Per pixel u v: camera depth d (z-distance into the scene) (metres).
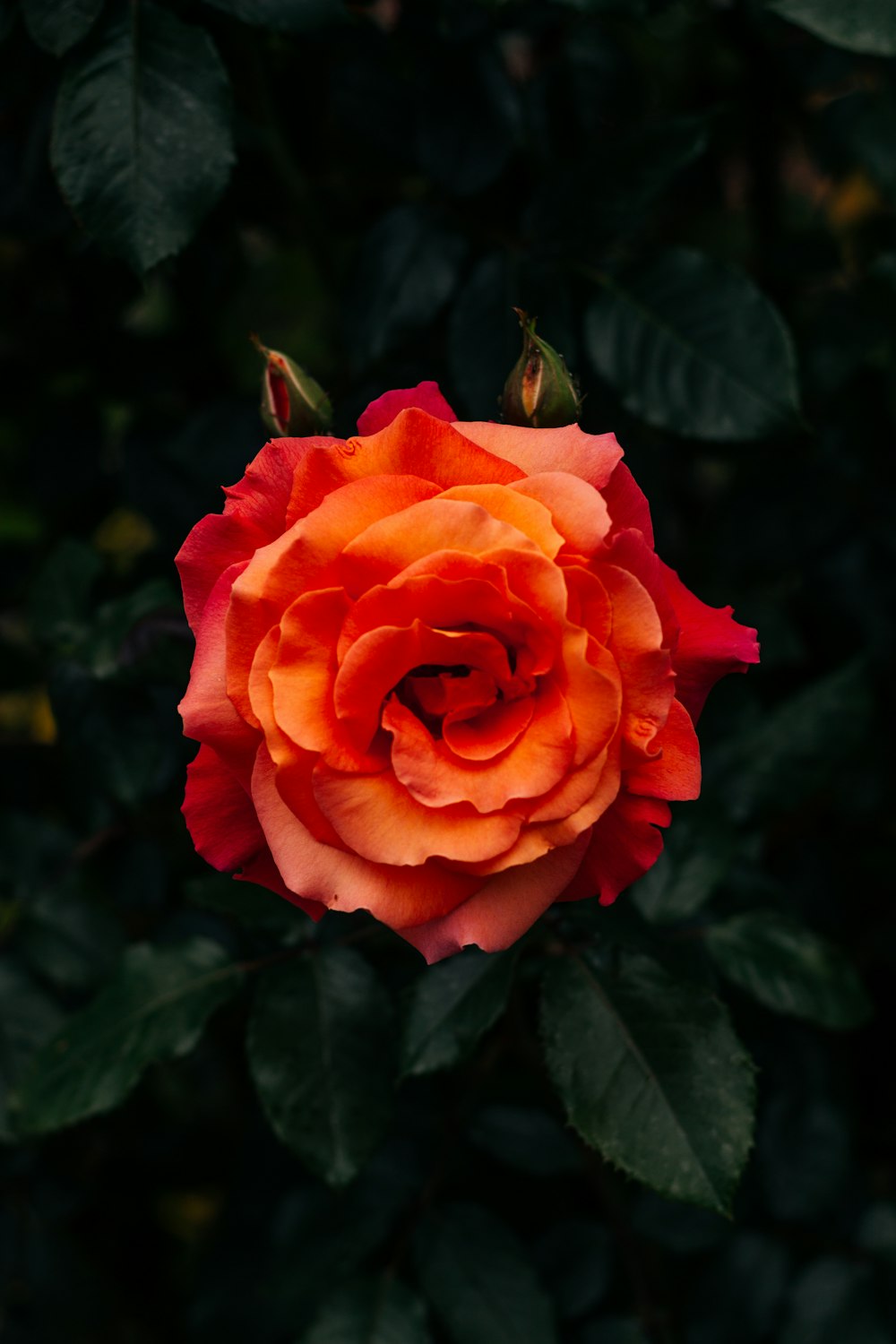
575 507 0.52
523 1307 0.64
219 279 0.73
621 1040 0.58
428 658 0.52
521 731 0.52
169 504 0.72
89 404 0.76
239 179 0.71
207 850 0.54
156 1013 0.62
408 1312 0.64
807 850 0.75
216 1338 0.70
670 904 0.64
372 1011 0.62
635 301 0.64
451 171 0.65
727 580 0.74
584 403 0.67
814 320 0.72
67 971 0.68
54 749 0.75
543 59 0.72
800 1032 0.71
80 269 0.73
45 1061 0.63
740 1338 0.68
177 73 0.60
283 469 0.53
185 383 0.76
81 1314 0.72
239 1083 0.79
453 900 0.52
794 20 0.60
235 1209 0.72
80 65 0.60
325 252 0.71
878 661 0.74
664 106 0.78
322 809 0.52
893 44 0.60
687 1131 0.57
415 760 0.52
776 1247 0.68
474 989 0.59
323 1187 0.68
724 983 0.68
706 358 0.63
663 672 0.52
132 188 0.60
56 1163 0.73
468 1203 0.66
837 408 0.73
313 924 0.63
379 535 0.51
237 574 0.52
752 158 0.76
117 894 0.71
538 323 0.65
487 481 0.52
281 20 0.60
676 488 0.79
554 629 0.51
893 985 0.76
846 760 0.75
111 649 0.65
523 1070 0.70
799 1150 0.69
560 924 0.59
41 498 0.76
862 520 0.73
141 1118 0.78
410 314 0.66
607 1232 0.69
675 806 0.65
